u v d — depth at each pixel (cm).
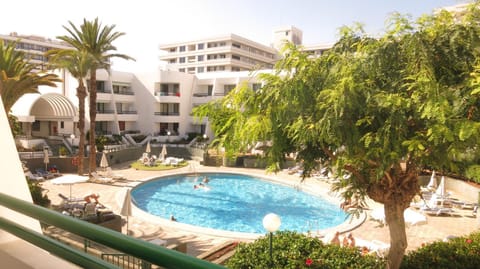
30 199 228
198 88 5241
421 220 1381
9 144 226
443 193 1997
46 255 185
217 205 2269
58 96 3750
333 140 648
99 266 123
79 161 2714
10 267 173
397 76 678
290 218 2025
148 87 4900
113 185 2505
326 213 2117
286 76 695
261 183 2908
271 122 666
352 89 592
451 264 799
